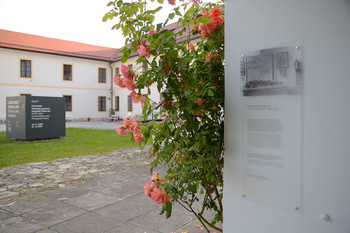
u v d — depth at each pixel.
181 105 1.71
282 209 1.52
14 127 12.37
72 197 4.24
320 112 1.39
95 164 6.86
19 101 12.08
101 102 33.53
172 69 1.74
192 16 1.99
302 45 1.42
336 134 1.35
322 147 1.39
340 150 1.34
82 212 3.60
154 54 1.65
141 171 5.93
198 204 3.82
